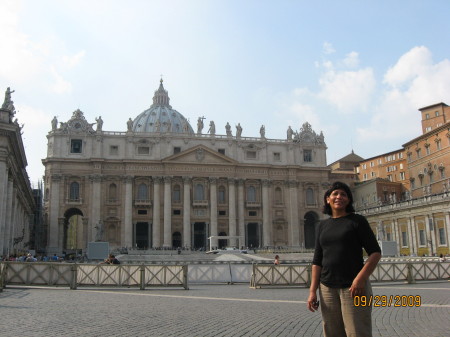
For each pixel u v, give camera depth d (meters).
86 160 99.62
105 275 27.31
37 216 119.69
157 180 102.38
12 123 43.16
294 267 28.56
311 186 113.25
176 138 105.50
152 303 19.22
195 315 15.64
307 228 118.31
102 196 99.88
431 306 17.83
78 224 141.88
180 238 104.00
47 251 94.56
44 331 12.27
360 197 113.56
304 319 14.85
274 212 108.81
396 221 79.62
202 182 105.19
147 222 101.56
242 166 107.62
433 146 84.00
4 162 42.81
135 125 178.38
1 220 42.44
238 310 17.05
